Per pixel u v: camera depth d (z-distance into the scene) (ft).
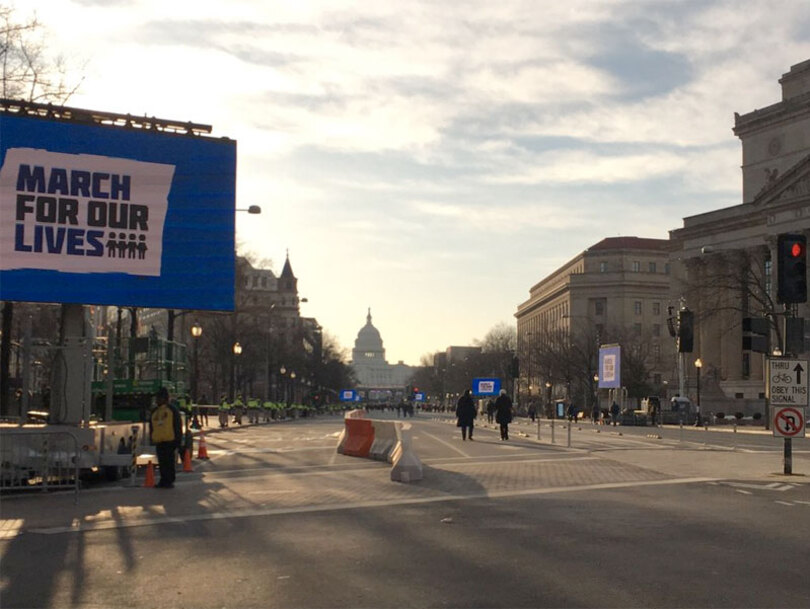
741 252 321.32
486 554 33.32
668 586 27.94
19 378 100.53
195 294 72.02
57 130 68.85
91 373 62.95
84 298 68.59
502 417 125.18
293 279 583.17
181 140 72.74
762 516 43.47
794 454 93.56
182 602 26.22
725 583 28.37
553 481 61.41
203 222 72.74
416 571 30.27
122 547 35.42
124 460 60.29
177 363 95.25
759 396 314.14
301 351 421.59
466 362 565.94
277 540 36.65
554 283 545.03
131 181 70.90
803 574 29.73
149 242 71.10
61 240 68.28
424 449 100.17
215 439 133.18
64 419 61.72
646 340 423.23
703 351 345.31
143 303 70.44
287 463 80.38
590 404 319.27
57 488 57.36
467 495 52.80
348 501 49.88
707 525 40.42
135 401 79.51
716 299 297.74
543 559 32.32
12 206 67.15
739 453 94.58
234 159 74.28
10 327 96.37
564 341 356.59
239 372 283.38
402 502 49.29
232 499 51.34
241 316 240.73
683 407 234.99
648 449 101.65
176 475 69.26
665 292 476.54
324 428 192.44
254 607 25.53
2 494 54.90
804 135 307.37
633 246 495.00
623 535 37.65
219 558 32.86
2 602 26.48
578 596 26.63
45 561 32.63
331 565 31.37
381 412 555.28
